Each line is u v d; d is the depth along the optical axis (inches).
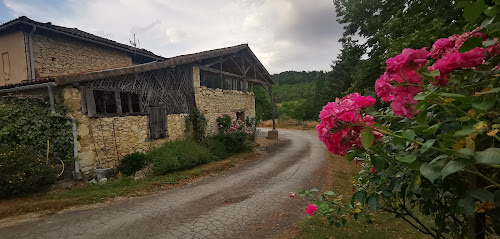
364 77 387.9
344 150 46.9
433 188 43.3
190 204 202.7
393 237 137.4
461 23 222.8
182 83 394.3
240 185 257.8
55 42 344.2
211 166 328.5
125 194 225.1
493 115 38.2
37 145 235.3
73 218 171.5
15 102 240.7
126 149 301.6
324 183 255.6
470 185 40.3
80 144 258.8
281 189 241.3
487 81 37.4
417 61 35.2
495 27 32.7
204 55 406.9
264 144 558.9
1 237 142.3
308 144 566.9
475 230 47.2
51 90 244.1
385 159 46.8
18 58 323.9
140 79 327.0
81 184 243.3
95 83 274.8
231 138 427.2
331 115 43.7
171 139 366.0
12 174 193.0
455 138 35.4
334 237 139.4
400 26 293.9
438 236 56.4
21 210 177.3
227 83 525.7
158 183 254.4
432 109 44.6
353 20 438.3
